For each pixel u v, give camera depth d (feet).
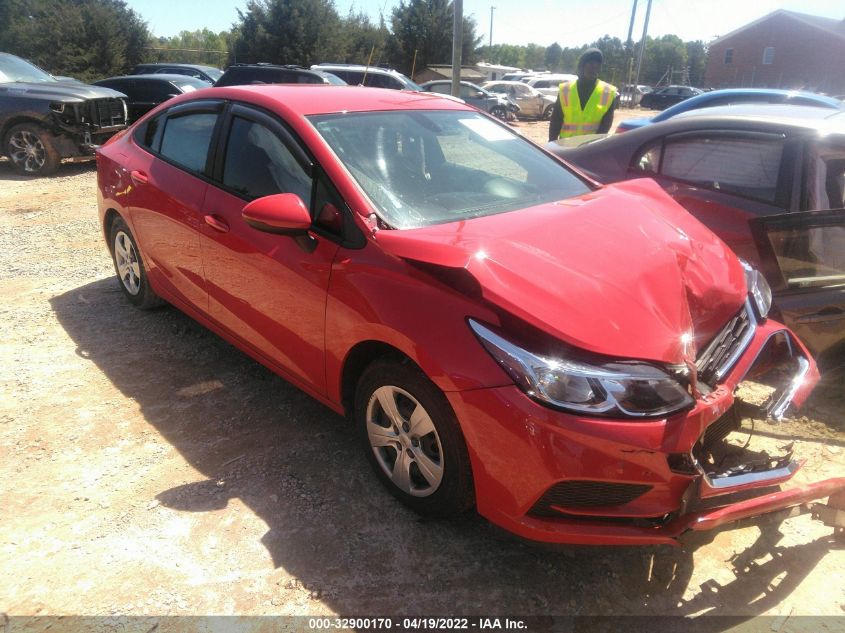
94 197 27.50
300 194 9.76
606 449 6.82
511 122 74.33
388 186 9.62
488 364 7.22
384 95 11.96
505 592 7.79
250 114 11.03
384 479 9.13
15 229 22.36
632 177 15.49
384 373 8.46
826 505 8.29
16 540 8.25
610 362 6.95
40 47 102.63
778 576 8.12
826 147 12.69
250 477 9.60
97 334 14.07
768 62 164.45
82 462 9.82
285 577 7.86
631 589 7.89
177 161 12.41
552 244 8.47
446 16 100.01
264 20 108.06
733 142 13.94
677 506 7.19
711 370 7.84
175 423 10.92
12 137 31.89
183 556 8.11
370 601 7.58
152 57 114.11
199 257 11.57
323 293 8.98
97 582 7.68
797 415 11.52
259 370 12.75
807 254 10.73
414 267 8.08
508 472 7.20
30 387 11.84
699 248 9.26
